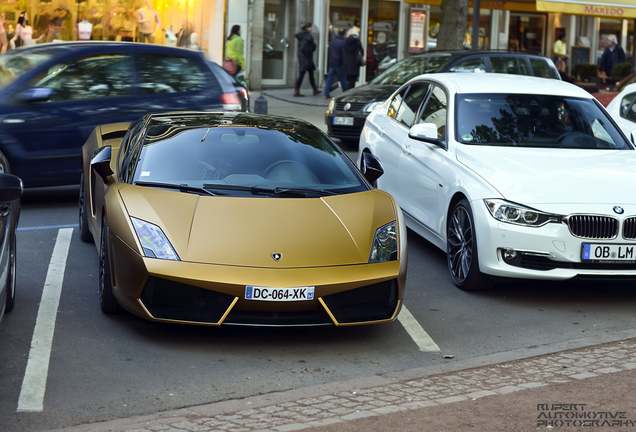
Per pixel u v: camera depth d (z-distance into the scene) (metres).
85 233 7.24
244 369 4.51
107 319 5.25
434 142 6.89
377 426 3.70
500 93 7.28
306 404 4.00
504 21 28.19
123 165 5.68
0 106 8.24
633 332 5.32
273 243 4.73
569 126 7.05
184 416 3.81
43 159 8.41
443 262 7.15
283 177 5.43
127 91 8.89
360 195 5.39
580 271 5.68
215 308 4.59
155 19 18.84
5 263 4.24
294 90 22.86
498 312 5.77
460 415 3.85
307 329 5.24
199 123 5.99
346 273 4.70
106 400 4.02
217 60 19.33
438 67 13.36
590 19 29.72
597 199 5.73
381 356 4.81
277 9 23.70
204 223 4.80
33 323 5.12
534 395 4.14
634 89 10.80
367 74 25.84
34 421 3.73
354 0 25.17
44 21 18.09
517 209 5.72
